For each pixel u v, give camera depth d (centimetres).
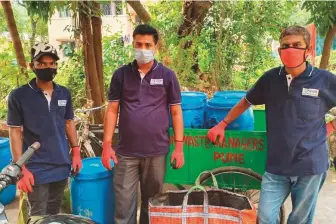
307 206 265
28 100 258
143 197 305
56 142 269
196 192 283
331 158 480
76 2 423
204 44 699
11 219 379
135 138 280
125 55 682
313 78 245
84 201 310
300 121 248
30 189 253
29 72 480
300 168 251
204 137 315
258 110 368
